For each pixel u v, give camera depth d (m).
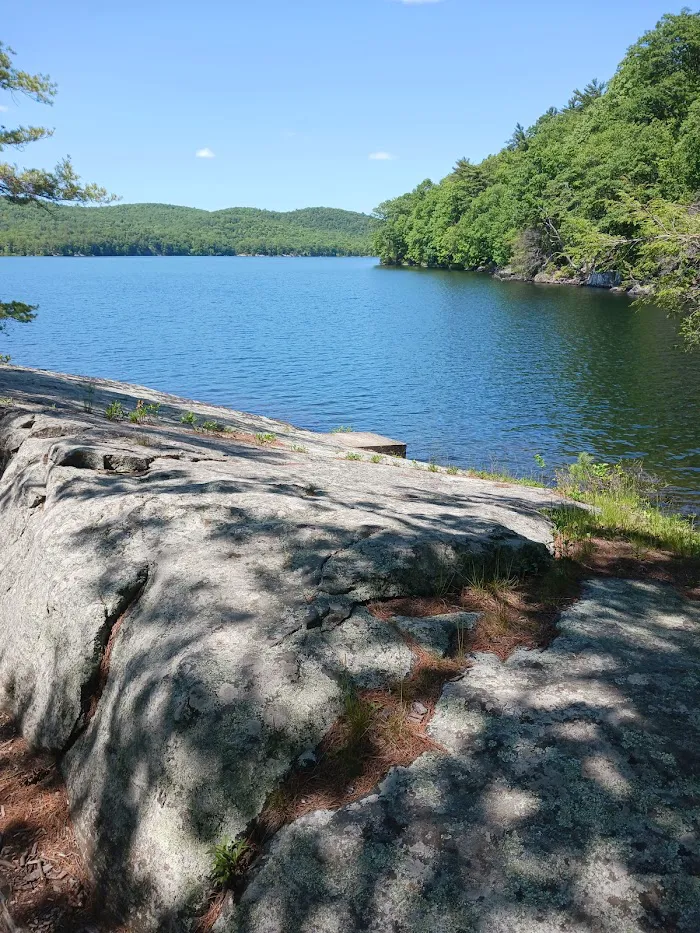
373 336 48.12
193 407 12.78
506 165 102.56
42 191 14.14
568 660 3.41
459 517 5.01
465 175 121.56
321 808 2.58
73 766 3.30
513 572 4.36
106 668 3.51
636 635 3.69
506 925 2.13
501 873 2.29
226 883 2.44
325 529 4.29
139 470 5.65
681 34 58.62
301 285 117.31
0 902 2.74
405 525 4.54
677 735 2.86
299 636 3.23
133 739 2.96
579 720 2.94
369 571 3.82
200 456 6.46
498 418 24.12
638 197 20.97
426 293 84.12
